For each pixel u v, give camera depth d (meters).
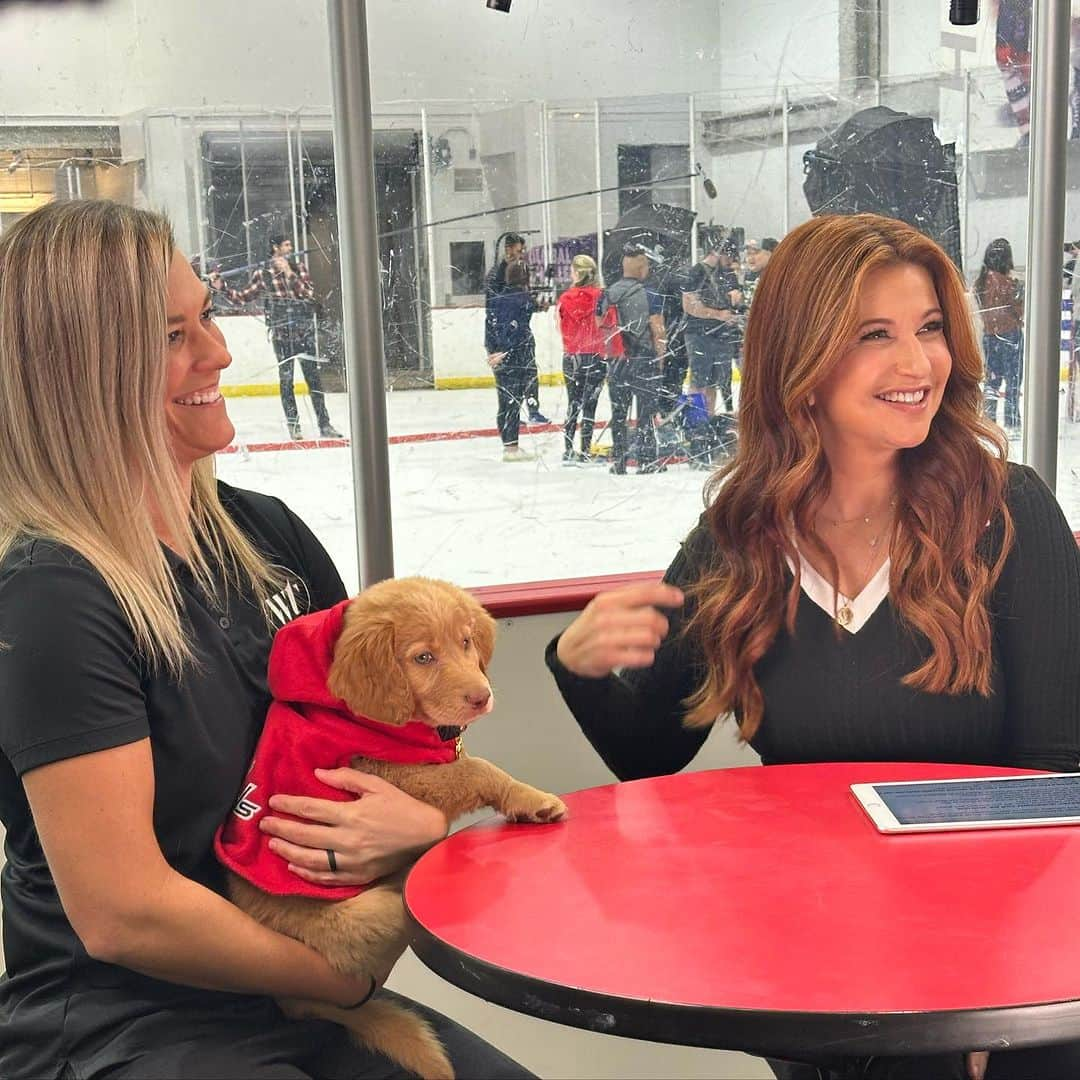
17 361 1.33
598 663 1.70
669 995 1.00
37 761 1.24
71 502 1.34
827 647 1.76
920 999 0.98
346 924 1.35
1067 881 1.23
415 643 1.38
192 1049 1.28
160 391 1.38
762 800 1.51
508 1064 1.49
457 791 1.44
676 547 2.74
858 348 1.73
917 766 1.63
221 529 1.58
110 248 1.35
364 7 2.25
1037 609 1.77
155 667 1.33
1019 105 2.76
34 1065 1.31
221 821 1.40
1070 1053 1.50
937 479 1.77
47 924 1.36
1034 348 2.69
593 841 1.39
